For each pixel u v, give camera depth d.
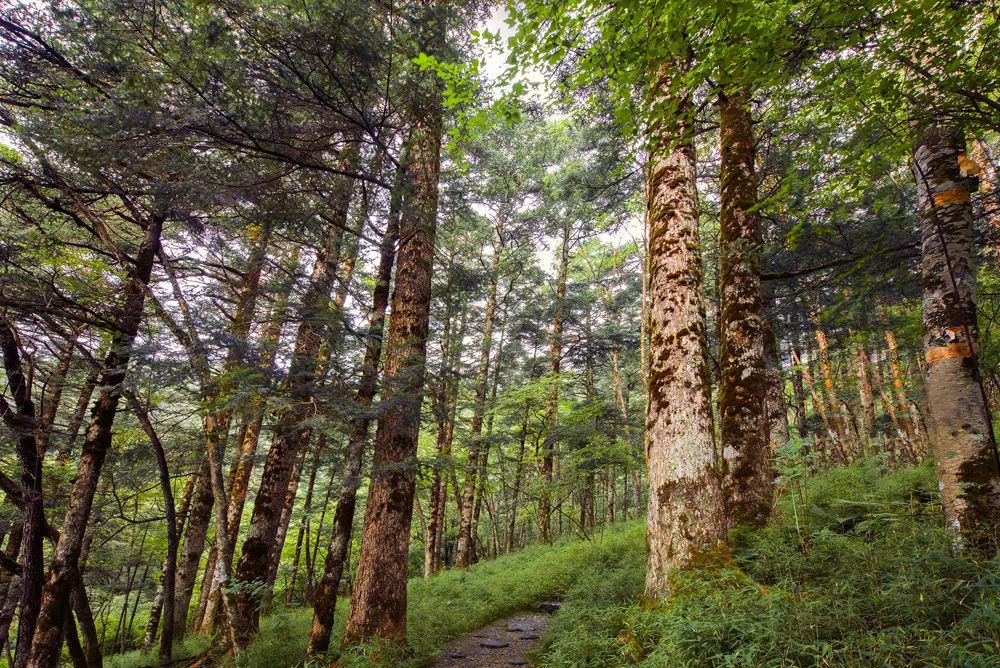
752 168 7.95
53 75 6.05
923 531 4.28
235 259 8.76
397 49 6.31
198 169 5.92
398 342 7.19
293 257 10.35
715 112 9.00
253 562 7.98
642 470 12.90
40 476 6.45
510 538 19.44
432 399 7.50
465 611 8.90
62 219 7.68
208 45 5.39
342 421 6.13
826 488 7.73
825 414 15.66
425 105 7.16
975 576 3.26
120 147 5.36
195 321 6.15
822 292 9.58
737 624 3.37
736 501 6.60
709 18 3.24
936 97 3.61
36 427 6.29
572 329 19.56
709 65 3.53
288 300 6.91
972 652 2.50
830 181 4.66
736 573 4.37
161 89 5.79
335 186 8.03
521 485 17.41
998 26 3.16
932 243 4.94
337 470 7.79
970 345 4.39
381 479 6.81
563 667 4.67
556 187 13.77
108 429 7.35
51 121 5.50
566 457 14.45
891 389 15.38
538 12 3.42
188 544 11.30
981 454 4.32
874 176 4.46
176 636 10.70
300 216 7.30
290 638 7.42
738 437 6.82
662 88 5.07
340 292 8.77
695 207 6.02
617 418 14.50
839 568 4.11
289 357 6.23
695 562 4.63
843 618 3.21
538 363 20.08
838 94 3.75
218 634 8.48
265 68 5.89
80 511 6.91
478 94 5.48
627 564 8.38
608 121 10.66
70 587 6.73
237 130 5.96
